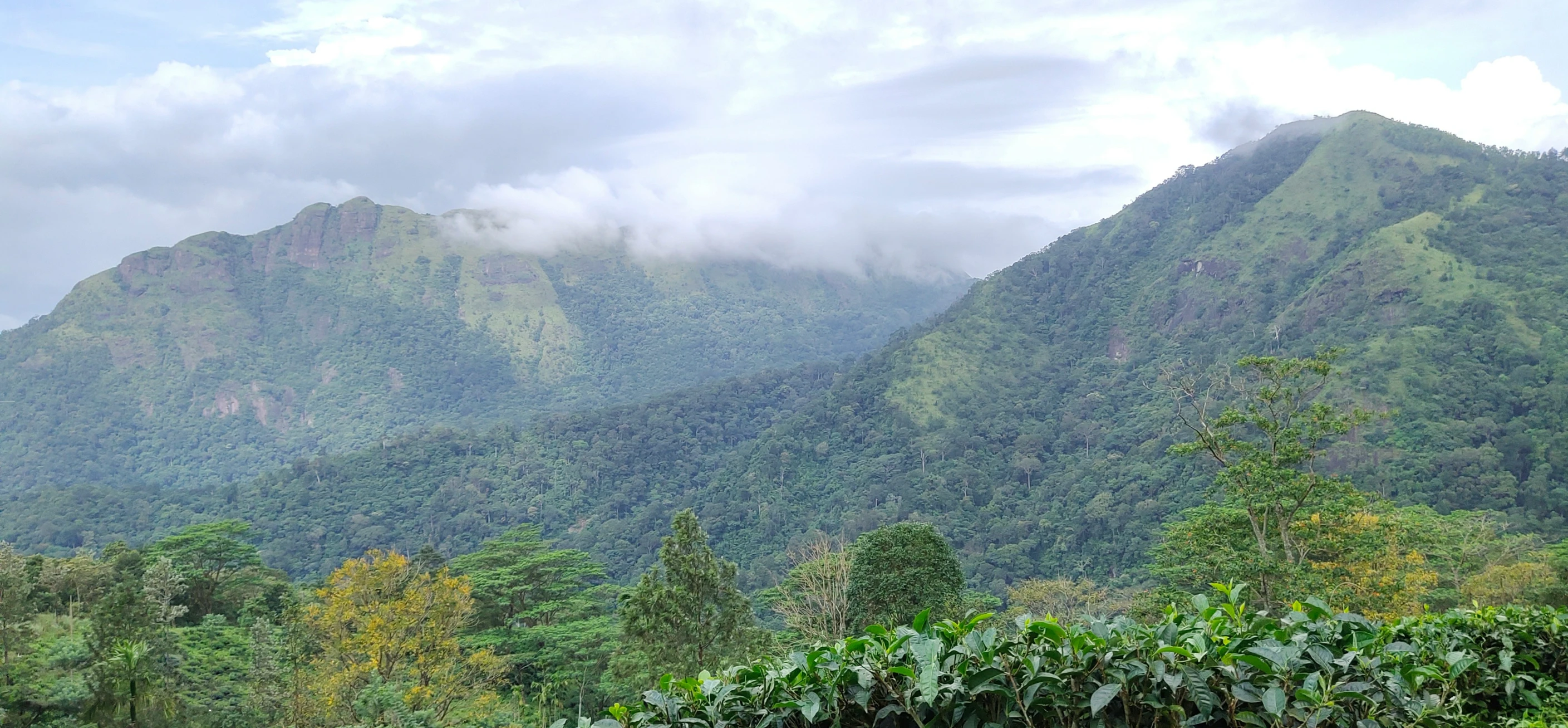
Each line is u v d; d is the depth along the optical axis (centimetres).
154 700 1970
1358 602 1936
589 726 357
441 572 2678
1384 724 336
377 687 1980
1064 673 335
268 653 2217
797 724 350
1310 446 2192
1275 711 311
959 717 339
